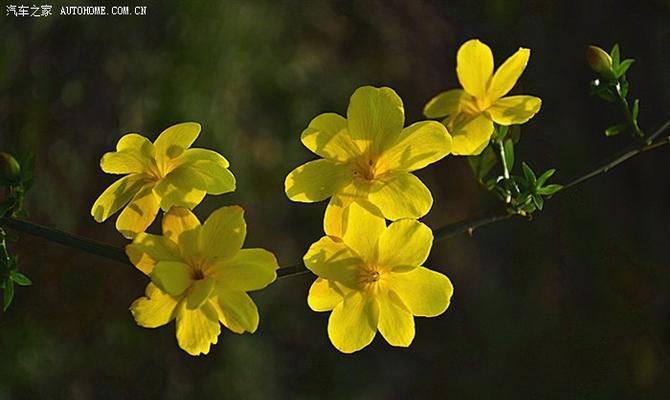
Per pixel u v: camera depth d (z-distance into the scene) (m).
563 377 1.51
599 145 1.60
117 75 1.33
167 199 0.71
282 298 1.42
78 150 1.31
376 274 0.71
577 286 1.57
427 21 1.57
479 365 1.49
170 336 1.36
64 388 1.30
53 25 1.33
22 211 0.74
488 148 0.75
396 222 0.71
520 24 1.61
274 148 1.40
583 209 1.59
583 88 1.60
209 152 0.72
